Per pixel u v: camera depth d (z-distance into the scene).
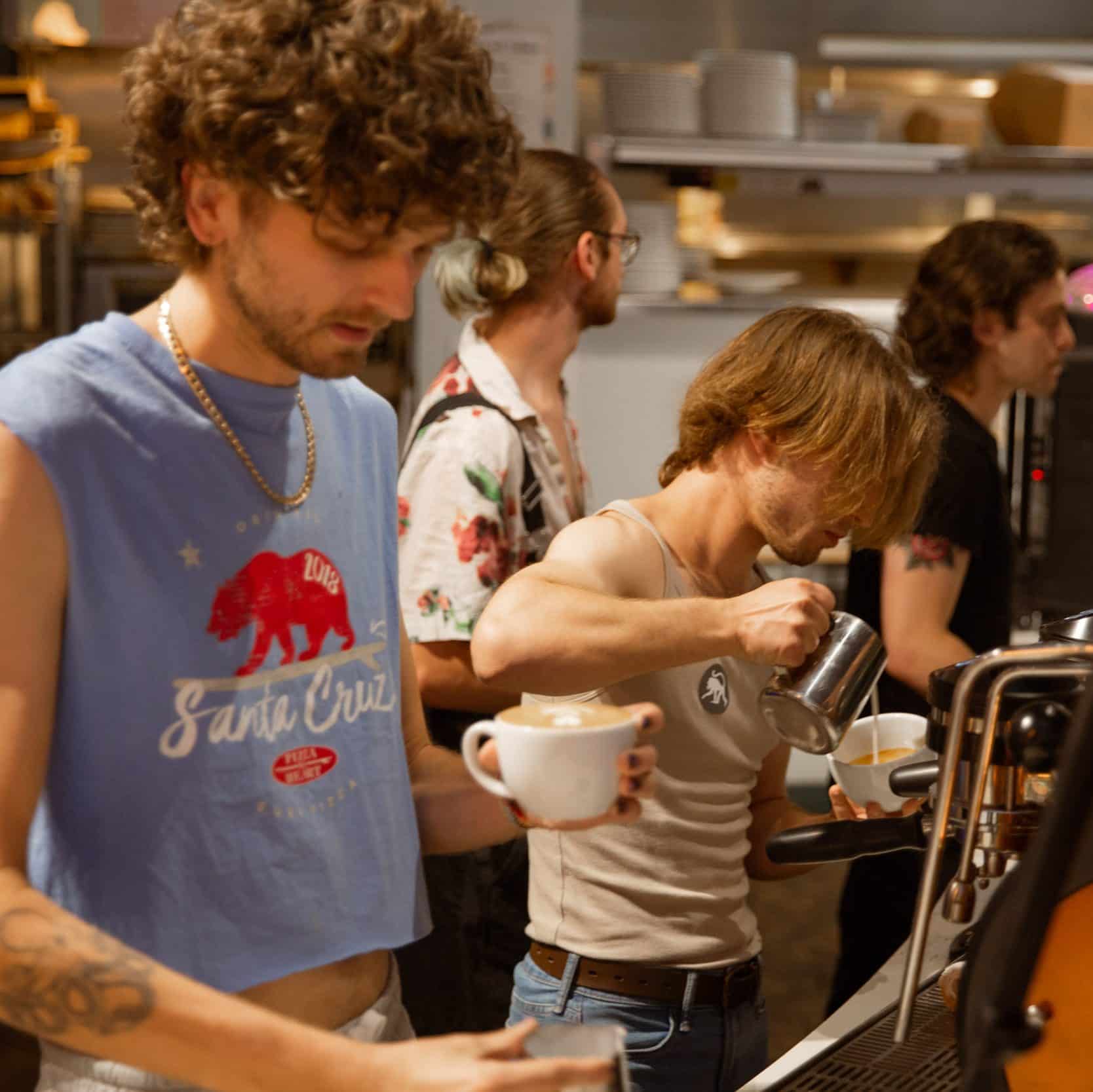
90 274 4.48
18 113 4.29
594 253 2.30
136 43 4.58
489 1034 0.88
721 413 1.45
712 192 5.16
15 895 0.89
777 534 1.44
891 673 2.16
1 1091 2.72
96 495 0.99
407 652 1.33
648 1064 1.47
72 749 1.01
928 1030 1.21
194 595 1.04
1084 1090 0.82
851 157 4.56
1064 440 3.29
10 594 0.95
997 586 2.26
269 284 0.98
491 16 4.27
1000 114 4.96
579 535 1.48
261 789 1.08
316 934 1.11
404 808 1.21
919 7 5.65
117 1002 0.85
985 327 2.33
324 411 1.17
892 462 1.39
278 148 0.91
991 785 0.98
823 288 5.93
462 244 2.26
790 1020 3.14
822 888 4.02
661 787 1.46
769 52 5.67
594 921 1.48
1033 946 0.73
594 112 5.73
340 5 0.95
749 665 1.50
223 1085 0.86
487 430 2.16
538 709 1.05
